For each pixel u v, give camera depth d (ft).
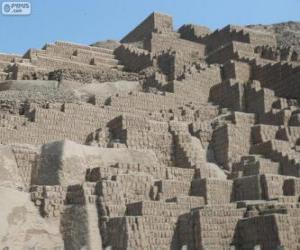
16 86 164.76
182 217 96.43
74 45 209.05
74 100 150.30
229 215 94.58
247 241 92.32
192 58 196.65
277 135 138.31
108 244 92.53
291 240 88.28
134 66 198.90
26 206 94.89
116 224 92.27
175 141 132.05
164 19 242.99
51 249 91.40
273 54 193.26
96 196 96.78
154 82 171.01
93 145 125.29
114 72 180.14
